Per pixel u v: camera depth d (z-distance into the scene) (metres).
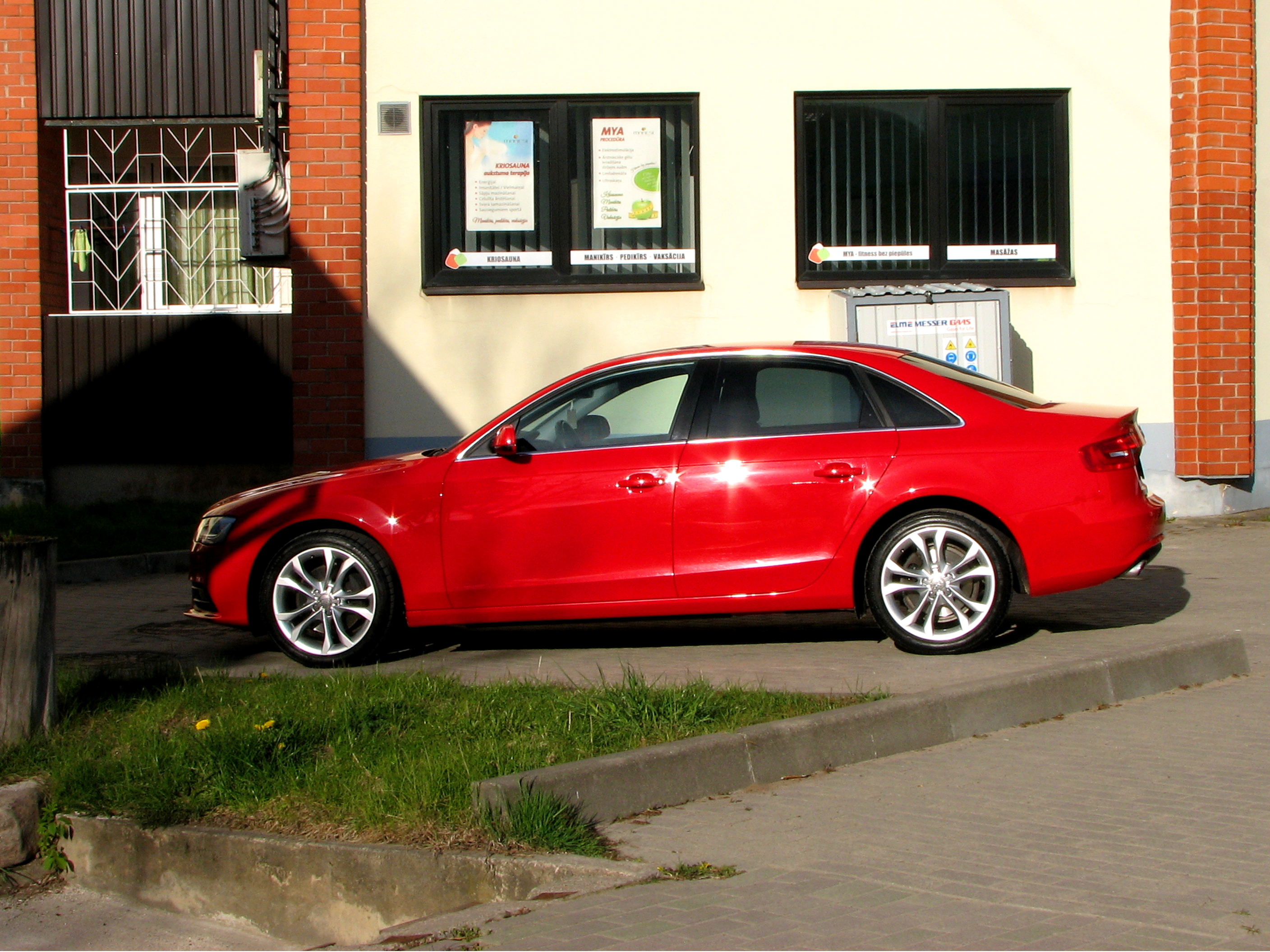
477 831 4.37
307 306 12.29
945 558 6.92
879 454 6.91
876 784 4.91
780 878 3.98
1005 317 11.66
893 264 12.65
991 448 6.86
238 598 7.29
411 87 12.40
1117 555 6.81
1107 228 12.59
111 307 14.62
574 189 12.52
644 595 6.99
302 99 12.27
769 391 7.15
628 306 12.48
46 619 5.46
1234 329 12.45
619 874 4.05
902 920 3.63
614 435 7.18
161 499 13.91
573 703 5.42
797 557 6.90
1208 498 12.66
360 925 4.33
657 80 12.45
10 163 13.79
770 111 12.48
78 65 13.91
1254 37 12.55
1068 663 6.05
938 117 12.60
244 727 5.23
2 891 4.75
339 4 12.23
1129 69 12.53
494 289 12.41
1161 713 5.86
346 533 7.20
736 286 12.50
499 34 12.42
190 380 13.88
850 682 6.27
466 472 7.17
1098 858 4.07
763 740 5.02
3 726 5.30
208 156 14.58
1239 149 12.41
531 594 7.05
